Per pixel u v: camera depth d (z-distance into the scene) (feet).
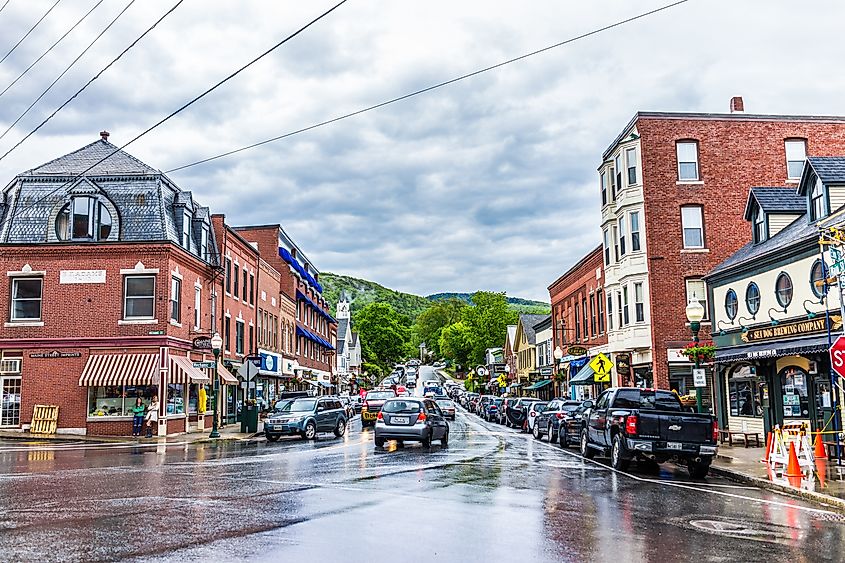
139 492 42.96
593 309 138.62
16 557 26.23
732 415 87.56
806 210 84.23
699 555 28.12
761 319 80.07
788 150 115.14
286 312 182.09
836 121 116.37
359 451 76.38
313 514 35.45
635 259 114.52
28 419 103.35
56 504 38.11
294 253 206.39
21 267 105.60
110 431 102.78
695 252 112.68
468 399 239.50
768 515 38.14
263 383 160.04
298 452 75.31
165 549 27.55
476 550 28.27
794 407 74.49
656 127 115.14
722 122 115.34
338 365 322.55
